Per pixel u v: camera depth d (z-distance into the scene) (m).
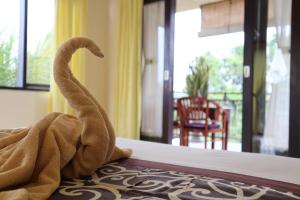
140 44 3.29
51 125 0.86
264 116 2.56
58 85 0.92
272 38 2.51
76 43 0.96
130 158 1.16
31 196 0.62
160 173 0.92
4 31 2.84
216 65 5.25
